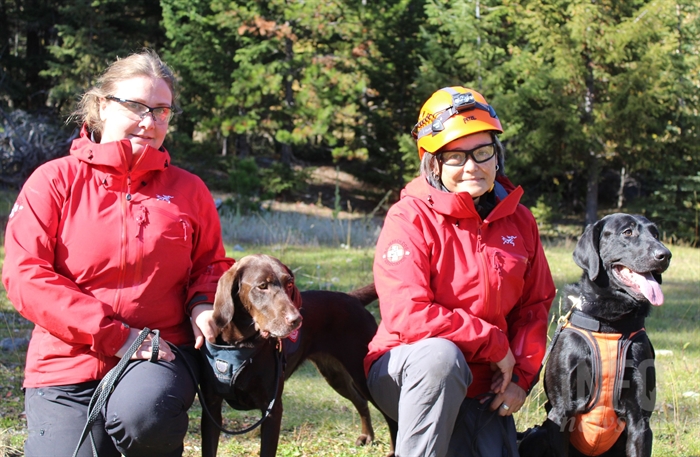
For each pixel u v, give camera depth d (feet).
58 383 8.92
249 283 9.75
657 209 62.64
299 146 78.89
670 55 61.67
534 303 10.93
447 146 10.28
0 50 75.61
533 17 60.85
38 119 62.08
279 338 10.18
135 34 73.05
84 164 9.39
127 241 9.20
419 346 9.67
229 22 63.00
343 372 13.64
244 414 14.57
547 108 58.70
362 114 68.23
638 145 60.90
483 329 9.84
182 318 9.91
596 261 10.82
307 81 62.34
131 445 8.77
